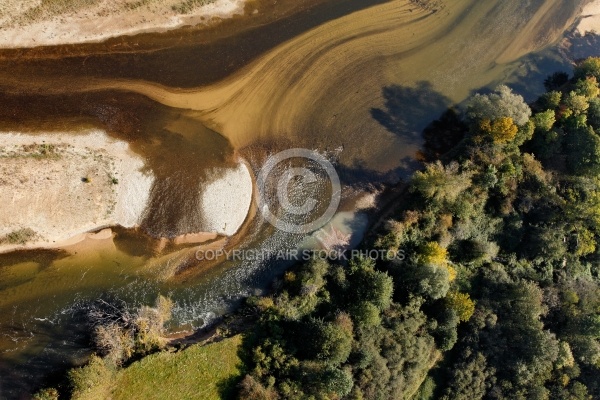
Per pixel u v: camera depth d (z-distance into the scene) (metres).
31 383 34.28
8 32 39.72
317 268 40.16
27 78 40.00
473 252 44.78
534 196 47.31
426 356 41.56
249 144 44.19
